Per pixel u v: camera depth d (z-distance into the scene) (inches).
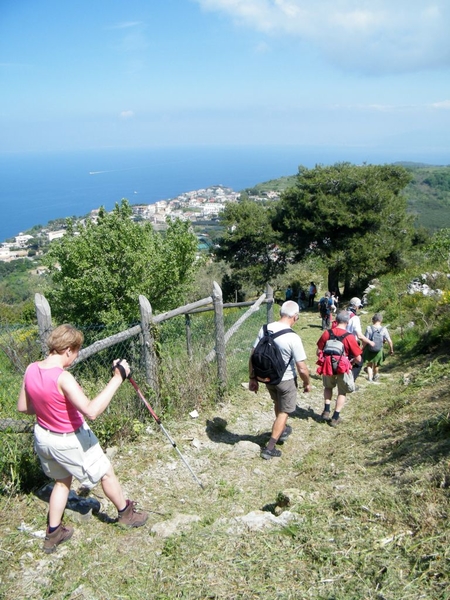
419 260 1066.7
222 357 273.3
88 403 126.5
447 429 189.8
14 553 134.4
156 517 160.7
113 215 506.0
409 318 515.5
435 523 123.1
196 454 213.3
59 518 137.4
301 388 328.8
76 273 479.8
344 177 1115.3
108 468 141.2
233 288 1258.6
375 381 343.9
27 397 132.4
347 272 1122.0
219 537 137.5
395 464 174.1
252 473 200.2
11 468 161.2
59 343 129.2
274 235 1163.9
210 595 114.3
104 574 127.7
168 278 507.5
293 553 125.0
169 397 236.1
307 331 635.5
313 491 168.1
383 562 113.9
